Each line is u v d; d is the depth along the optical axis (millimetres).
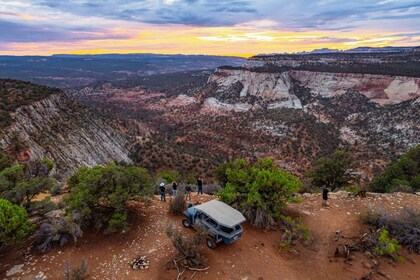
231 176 15297
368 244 11750
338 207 15727
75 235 11805
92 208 13258
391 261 10961
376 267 10578
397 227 12562
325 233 13133
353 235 12758
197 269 10531
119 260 11008
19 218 11000
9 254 11406
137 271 10453
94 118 63844
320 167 29000
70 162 42062
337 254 11422
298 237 12516
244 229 13281
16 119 39750
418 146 30484
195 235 11484
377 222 13430
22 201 13977
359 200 16609
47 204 13891
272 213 13898
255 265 10930
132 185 13508
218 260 11070
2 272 10414
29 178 15305
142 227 13266
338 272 10516
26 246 11898
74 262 10836
